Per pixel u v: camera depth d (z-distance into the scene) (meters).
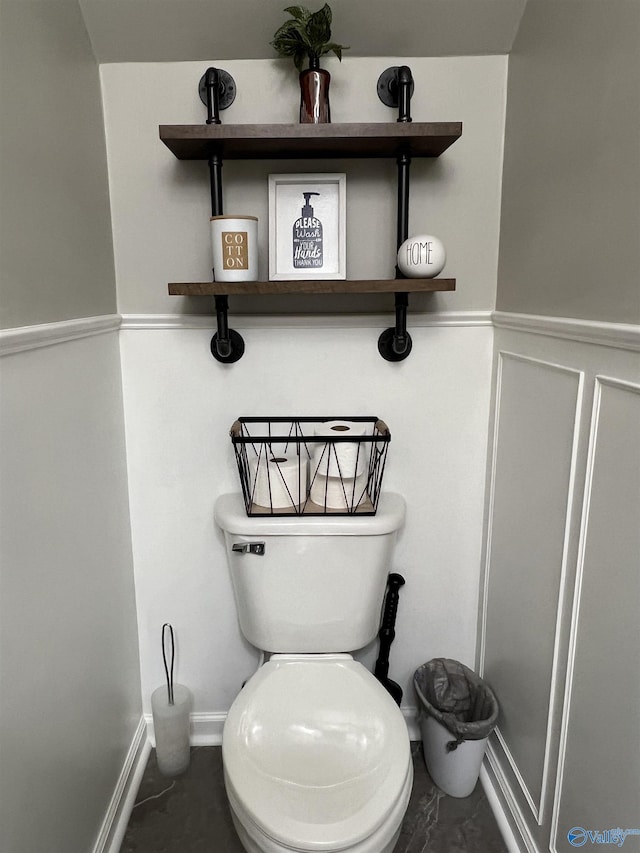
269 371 1.47
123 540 1.48
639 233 0.86
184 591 1.59
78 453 1.19
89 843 1.24
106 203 1.37
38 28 1.04
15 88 0.96
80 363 1.20
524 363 1.28
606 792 0.95
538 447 1.22
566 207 1.08
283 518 1.35
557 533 1.13
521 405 1.30
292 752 1.16
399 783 1.06
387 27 1.28
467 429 1.51
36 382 1.00
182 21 1.25
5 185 0.92
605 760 0.96
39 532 1.01
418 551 1.58
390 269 1.44
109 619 1.37
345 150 1.30
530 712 1.27
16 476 0.93
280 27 1.25
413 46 1.32
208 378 1.47
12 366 0.92
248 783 1.07
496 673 1.47
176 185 1.39
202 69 1.33
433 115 1.37
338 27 1.27
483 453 1.53
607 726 0.95
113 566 1.40
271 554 1.36
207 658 1.63
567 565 1.09
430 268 1.26
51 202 1.08
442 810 1.47
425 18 1.26
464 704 1.56
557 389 1.12
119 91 1.34
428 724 1.50
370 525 1.33
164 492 1.53
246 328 1.44
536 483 1.23
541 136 1.18
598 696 0.98
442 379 1.48
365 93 1.35
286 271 1.38
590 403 1.00
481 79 1.35
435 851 1.37
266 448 1.50
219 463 1.51
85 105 1.25
